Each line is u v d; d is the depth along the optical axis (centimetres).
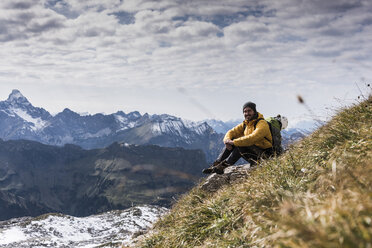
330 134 512
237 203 475
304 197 313
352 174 283
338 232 179
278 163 538
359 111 523
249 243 328
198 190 721
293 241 202
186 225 530
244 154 747
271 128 733
